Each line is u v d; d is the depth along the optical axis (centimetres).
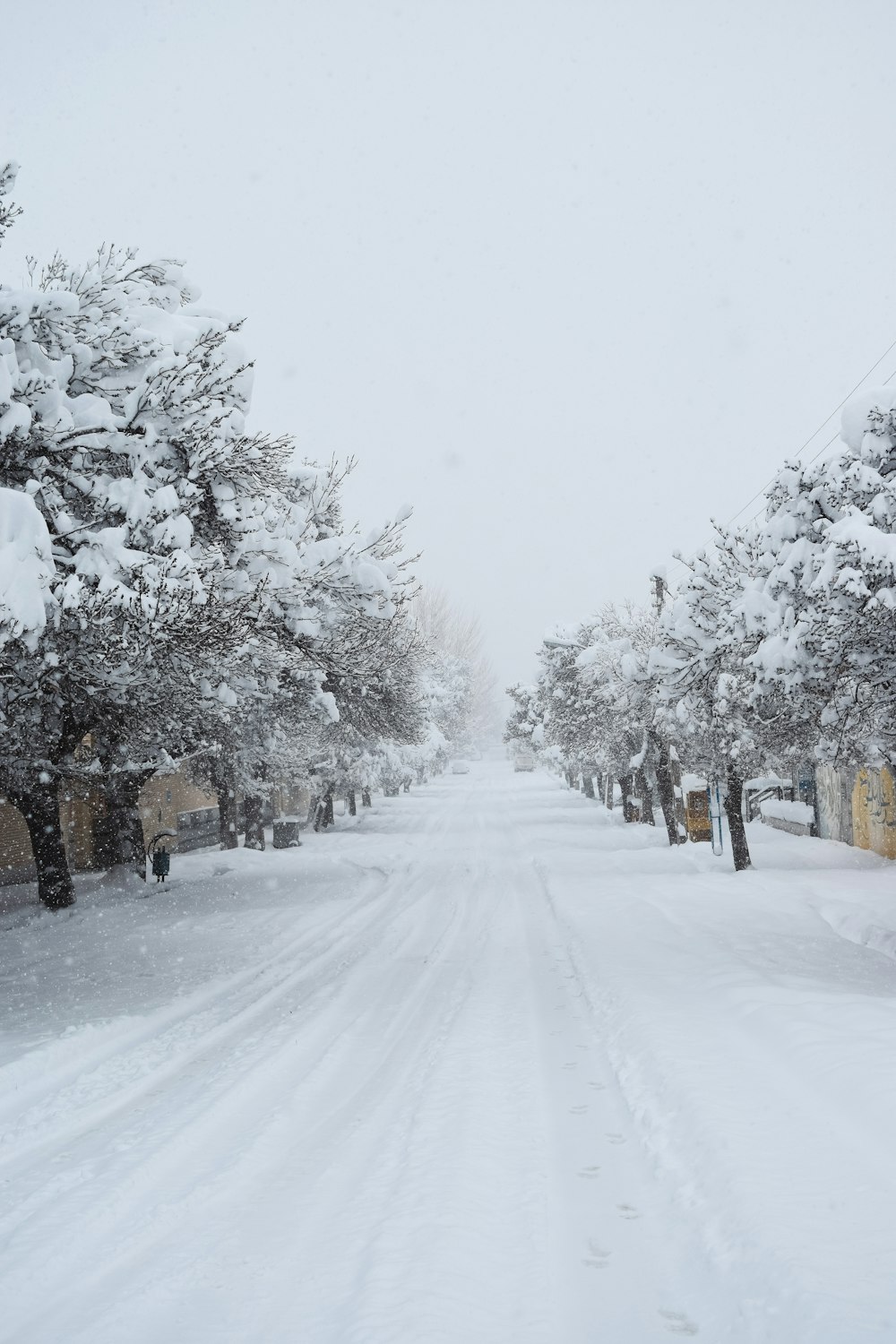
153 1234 540
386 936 1625
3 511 1040
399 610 1770
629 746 3397
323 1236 524
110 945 1664
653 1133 638
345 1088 802
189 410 1255
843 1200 490
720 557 1588
